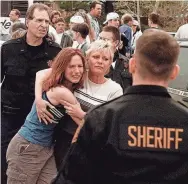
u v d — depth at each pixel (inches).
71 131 154.7
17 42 198.7
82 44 279.0
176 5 1095.6
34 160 159.0
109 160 93.5
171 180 91.8
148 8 1127.0
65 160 96.4
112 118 94.7
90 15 394.9
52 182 99.0
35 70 199.0
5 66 199.6
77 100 157.3
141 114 94.5
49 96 152.6
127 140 93.2
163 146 93.0
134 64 98.0
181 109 95.3
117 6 1059.3
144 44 95.3
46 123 155.3
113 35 238.5
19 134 161.2
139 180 92.0
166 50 94.7
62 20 354.6
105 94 158.2
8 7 448.1
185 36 357.1
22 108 202.1
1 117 203.5
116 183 93.2
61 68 153.6
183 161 92.7
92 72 157.8
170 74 96.7
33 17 194.9
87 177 95.0
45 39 200.1
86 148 94.5
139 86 96.7
